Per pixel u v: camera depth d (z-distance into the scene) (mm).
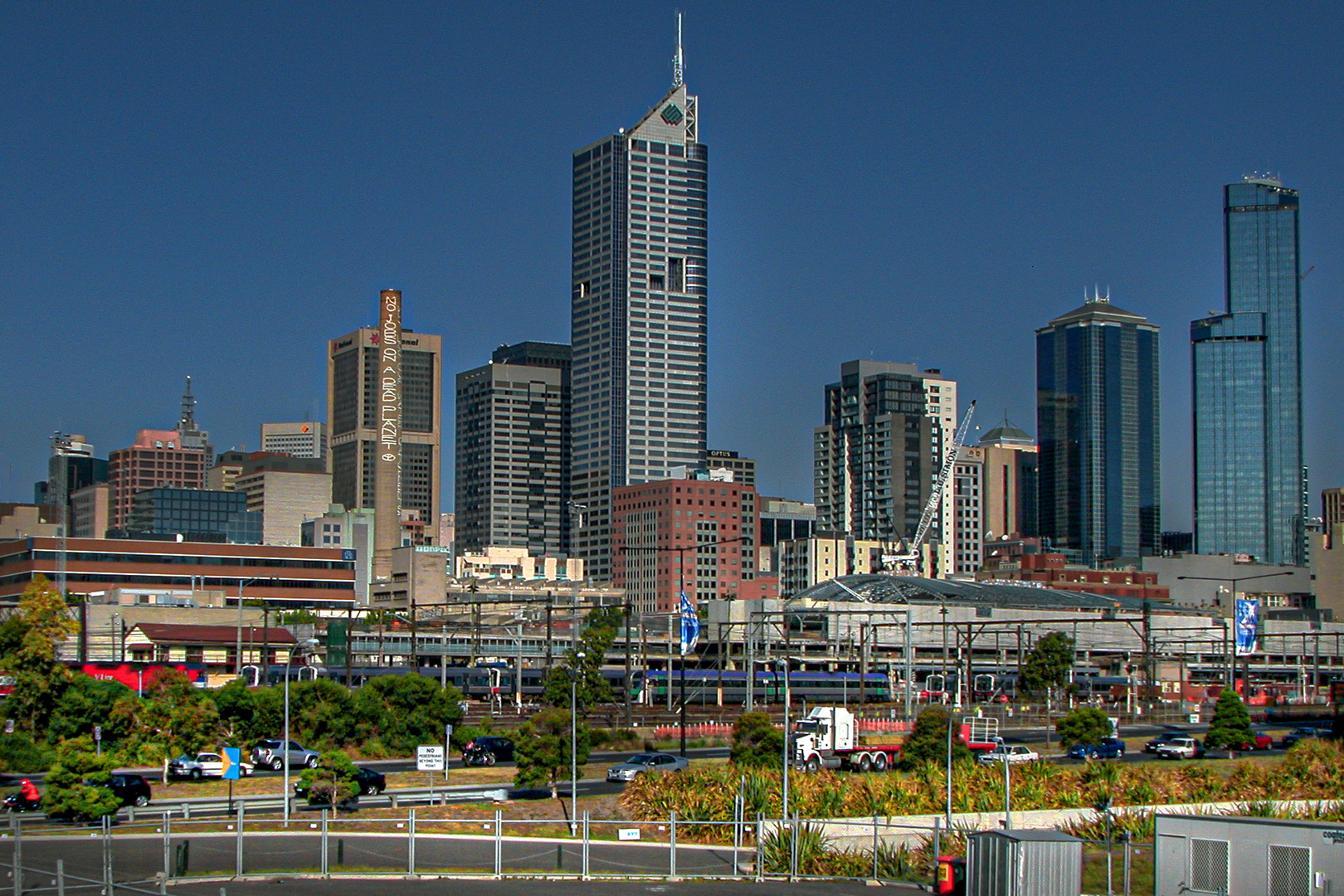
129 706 122250
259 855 71500
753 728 107750
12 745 112500
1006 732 167000
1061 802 89062
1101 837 78312
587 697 158750
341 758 91125
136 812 87375
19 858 58562
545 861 71562
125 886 58594
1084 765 103625
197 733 118875
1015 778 92875
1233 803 86062
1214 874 57812
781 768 99250
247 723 126938
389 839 77812
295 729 129125
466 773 113188
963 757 108312
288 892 61188
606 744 137250
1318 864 55344
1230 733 142750
